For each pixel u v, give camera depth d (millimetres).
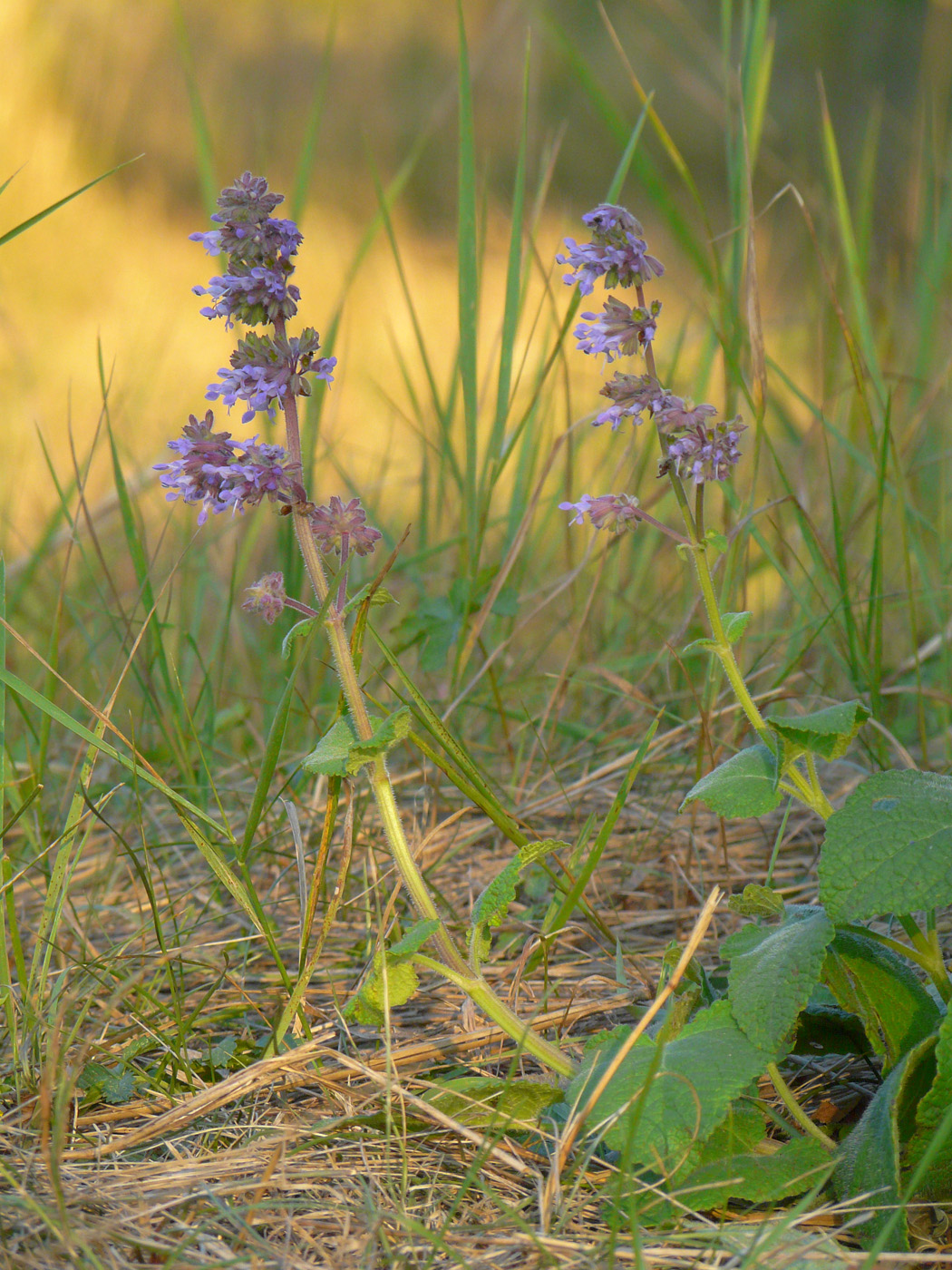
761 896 1470
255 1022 1555
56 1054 1466
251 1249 1426
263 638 2217
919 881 1428
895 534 2262
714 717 1713
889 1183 1422
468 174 1735
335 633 1458
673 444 1435
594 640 2105
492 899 1459
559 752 1867
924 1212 1438
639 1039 1454
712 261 1745
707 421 1433
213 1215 1439
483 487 1745
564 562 2428
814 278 2314
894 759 1734
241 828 1697
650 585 2275
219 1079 1516
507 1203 1447
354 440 3105
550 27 1964
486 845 1697
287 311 1436
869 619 1680
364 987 1458
